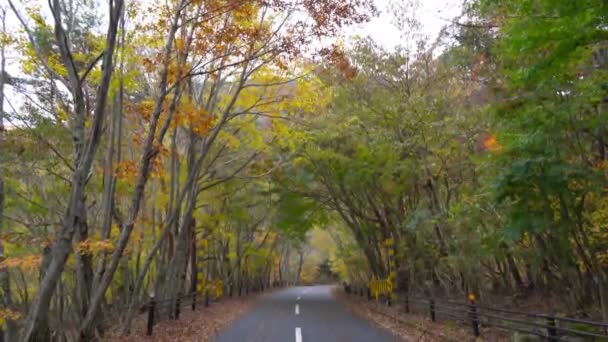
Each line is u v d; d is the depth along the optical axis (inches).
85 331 425.1
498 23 479.2
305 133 727.1
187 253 993.5
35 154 604.4
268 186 1109.1
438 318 642.2
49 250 405.7
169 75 478.9
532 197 393.1
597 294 549.3
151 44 554.6
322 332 574.6
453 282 835.4
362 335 544.7
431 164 625.9
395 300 888.3
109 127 636.7
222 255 1418.6
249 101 672.4
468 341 478.3
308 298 1424.7
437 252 731.4
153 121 451.8
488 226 554.6
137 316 757.3
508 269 989.8
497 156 412.8
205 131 552.7
